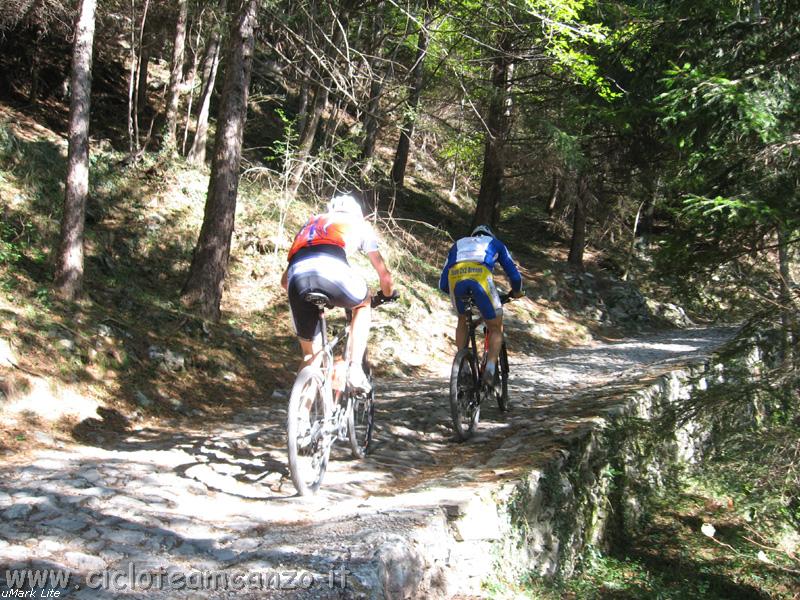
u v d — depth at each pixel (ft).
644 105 34.58
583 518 23.80
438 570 14.76
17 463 17.95
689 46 31.58
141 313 34.55
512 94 61.82
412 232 71.15
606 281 85.05
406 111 49.96
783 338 26.53
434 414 28.78
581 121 44.68
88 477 16.71
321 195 51.90
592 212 81.82
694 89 25.17
